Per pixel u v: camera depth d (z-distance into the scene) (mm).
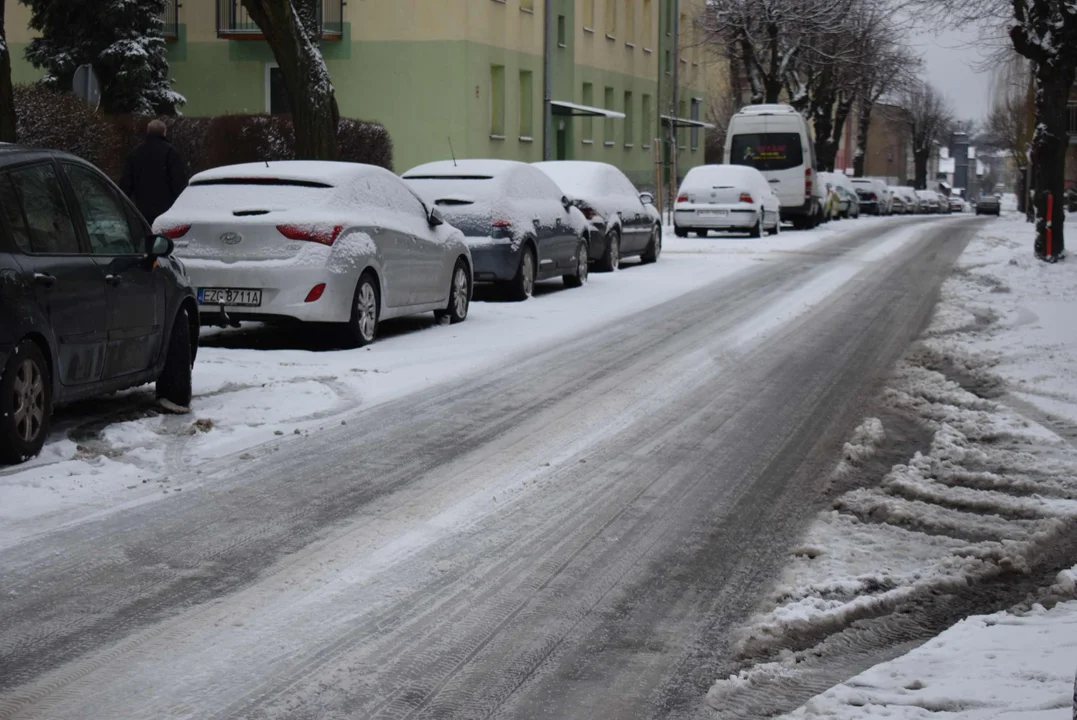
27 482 7297
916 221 54562
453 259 15148
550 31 39344
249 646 4996
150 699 4477
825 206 49188
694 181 34875
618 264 23969
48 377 7949
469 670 4805
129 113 32375
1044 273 22594
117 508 6930
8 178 7934
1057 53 23969
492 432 9086
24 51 36406
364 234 12930
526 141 41500
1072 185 68812
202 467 7879
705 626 5336
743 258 27094
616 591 5754
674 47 49531
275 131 29422
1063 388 11102
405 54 36812
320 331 14344
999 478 7824
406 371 11617
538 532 6652
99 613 5344
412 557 6188
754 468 8141
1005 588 5852
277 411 9617
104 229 8875
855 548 6398
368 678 4703
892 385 11234
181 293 9586
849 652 5039
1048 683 4496
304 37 21297
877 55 60969
